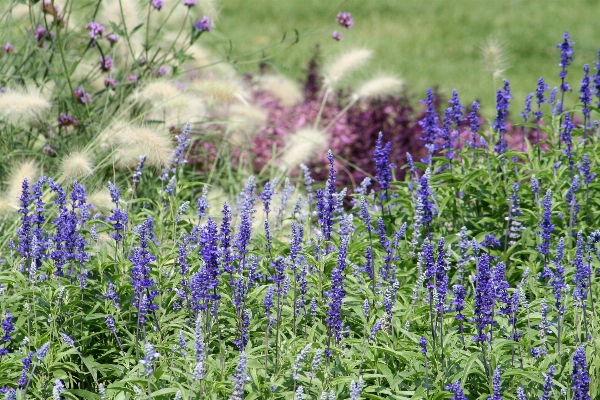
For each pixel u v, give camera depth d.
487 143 8.12
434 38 25.66
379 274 6.51
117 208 6.14
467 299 6.46
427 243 5.43
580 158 7.86
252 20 26.67
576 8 28.19
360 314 5.80
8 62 10.13
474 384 5.39
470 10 28.20
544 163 8.02
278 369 5.32
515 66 23.33
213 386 4.96
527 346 5.51
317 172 12.00
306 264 6.23
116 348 6.00
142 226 5.58
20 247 5.98
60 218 6.02
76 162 7.21
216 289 5.77
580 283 5.56
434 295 5.38
